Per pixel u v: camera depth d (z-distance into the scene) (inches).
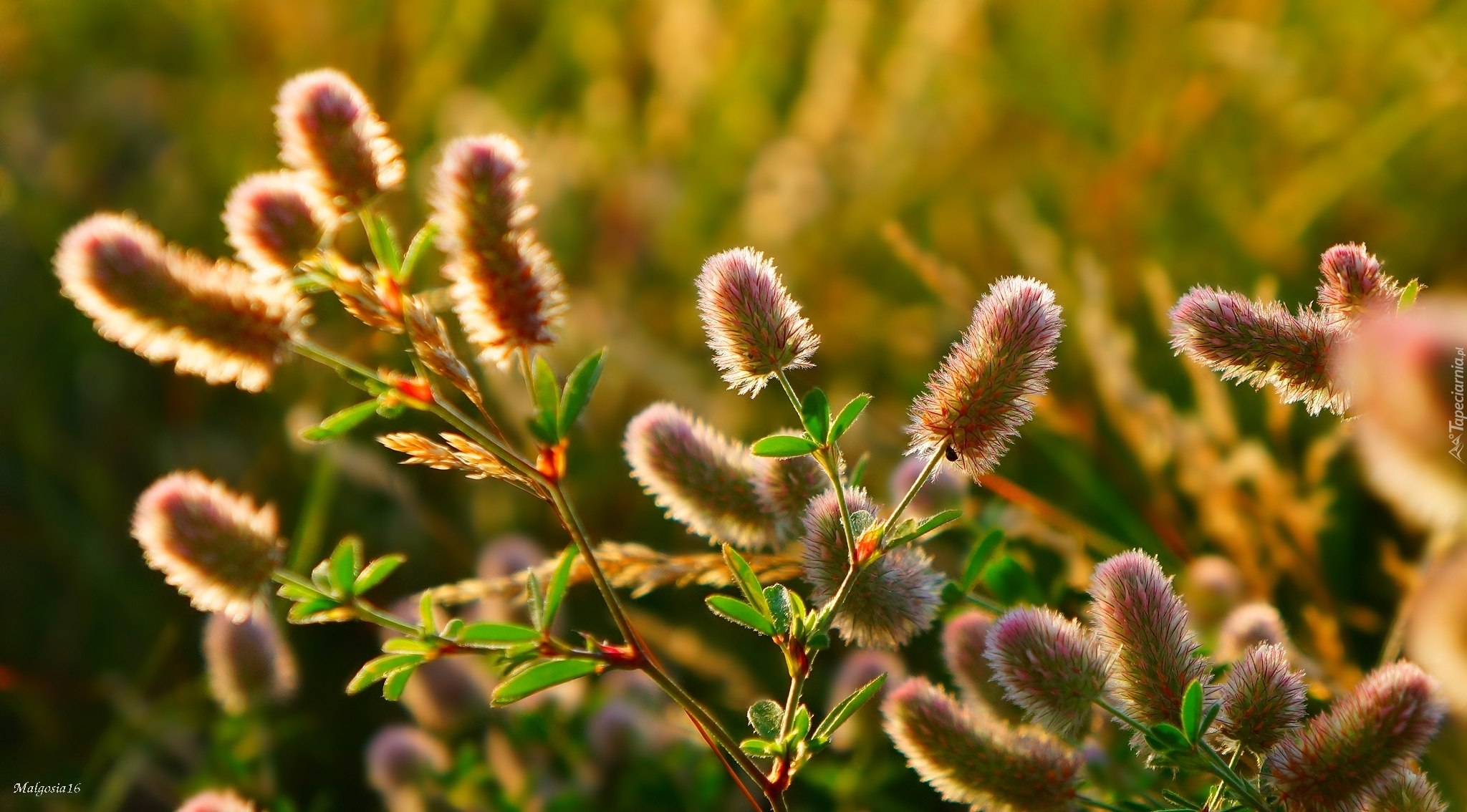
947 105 26.4
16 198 25.2
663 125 27.1
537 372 12.4
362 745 17.8
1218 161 24.8
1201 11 27.1
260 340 12.4
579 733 16.2
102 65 28.1
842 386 22.0
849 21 27.3
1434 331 11.3
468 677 16.1
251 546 12.5
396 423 21.9
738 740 16.0
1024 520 16.1
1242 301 12.7
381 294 12.5
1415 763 12.4
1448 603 12.1
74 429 22.7
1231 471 16.8
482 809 15.9
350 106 12.4
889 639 13.0
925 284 23.9
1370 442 11.4
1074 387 21.1
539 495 12.6
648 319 23.6
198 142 26.6
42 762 18.2
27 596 20.5
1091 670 12.4
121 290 12.2
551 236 25.1
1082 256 20.1
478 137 12.5
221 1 28.0
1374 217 22.9
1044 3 27.3
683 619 18.9
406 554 20.4
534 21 31.3
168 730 17.4
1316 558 16.4
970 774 12.7
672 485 13.7
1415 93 24.5
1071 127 25.9
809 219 24.7
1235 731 12.4
